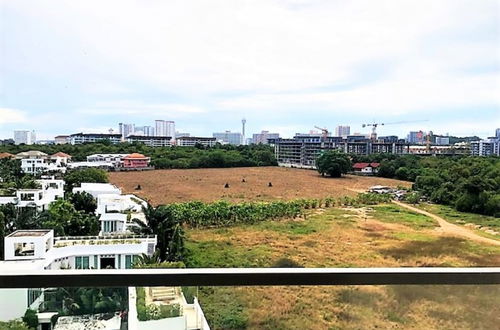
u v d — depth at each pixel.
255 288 1.79
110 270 1.71
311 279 1.80
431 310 1.92
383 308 1.90
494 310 1.95
